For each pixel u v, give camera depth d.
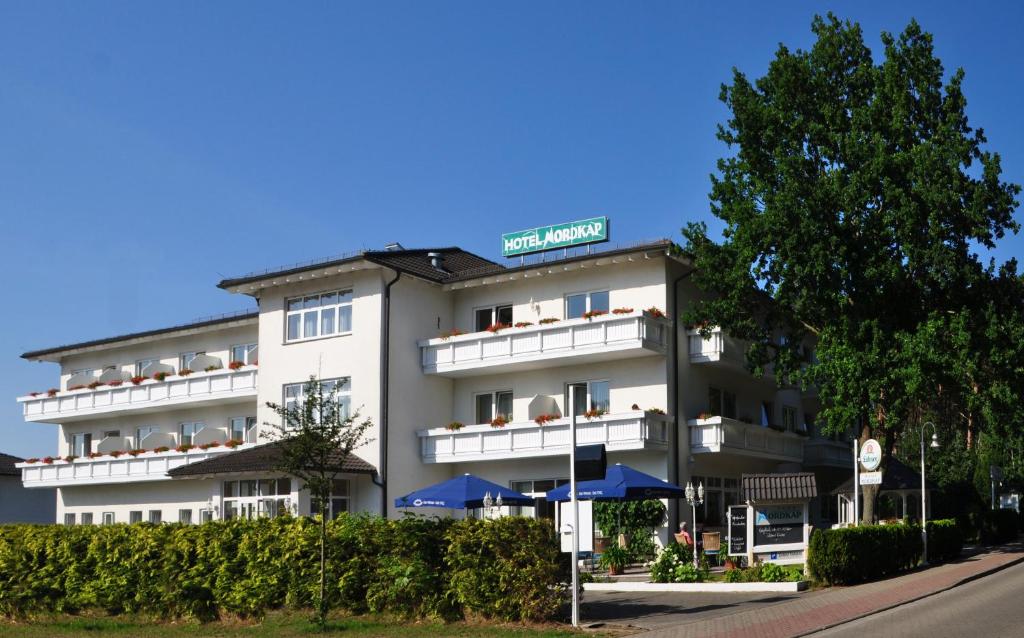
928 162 27.23
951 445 48.62
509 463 32.47
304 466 17.73
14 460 52.19
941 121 28.86
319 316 33.44
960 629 14.77
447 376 33.81
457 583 16.55
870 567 23.48
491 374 33.66
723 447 30.72
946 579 22.67
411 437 32.38
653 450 29.84
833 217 28.27
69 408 41.78
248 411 38.06
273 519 18.47
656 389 30.47
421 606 16.81
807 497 23.83
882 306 28.97
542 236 34.06
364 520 18.00
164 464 37.72
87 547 19.86
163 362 41.25
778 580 22.53
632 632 15.23
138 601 18.86
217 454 35.75
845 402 27.59
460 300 34.72
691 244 30.55
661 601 20.11
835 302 28.45
